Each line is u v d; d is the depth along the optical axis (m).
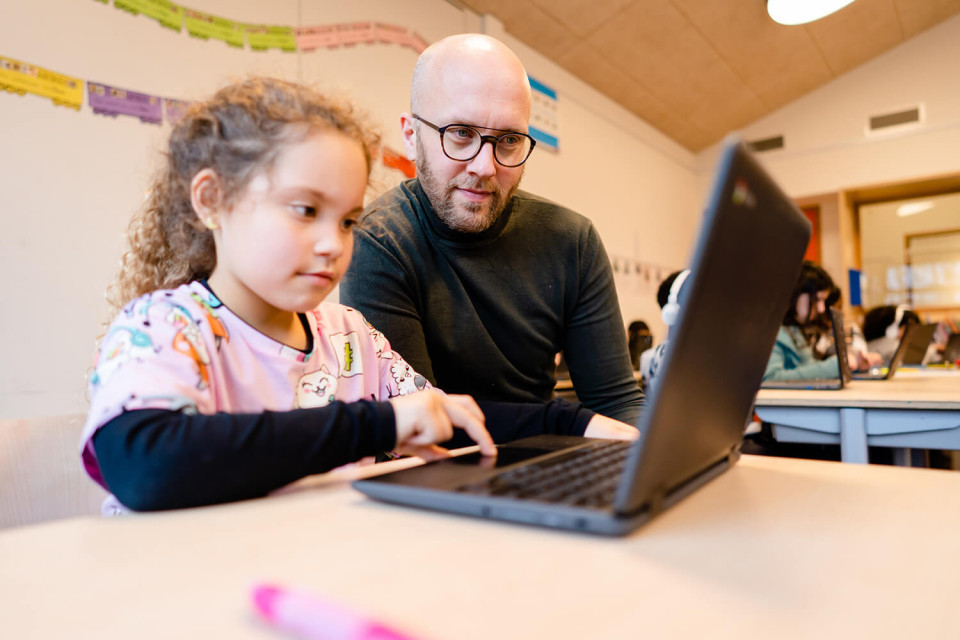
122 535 0.43
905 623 0.29
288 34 2.40
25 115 1.72
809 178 5.38
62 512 0.80
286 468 0.54
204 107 0.73
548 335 1.33
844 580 0.34
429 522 0.45
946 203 5.18
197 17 2.11
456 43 1.15
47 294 1.75
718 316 0.43
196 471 0.50
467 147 1.13
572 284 1.34
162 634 0.28
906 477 0.60
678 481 0.50
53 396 1.75
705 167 5.91
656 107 4.96
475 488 0.49
